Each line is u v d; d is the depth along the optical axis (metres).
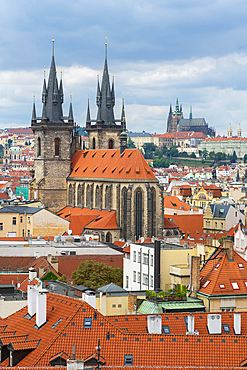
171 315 114.56
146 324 112.56
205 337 101.56
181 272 159.38
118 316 112.38
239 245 193.38
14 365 99.38
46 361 96.75
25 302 132.75
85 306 105.12
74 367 85.38
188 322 111.75
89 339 99.94
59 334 100.38
